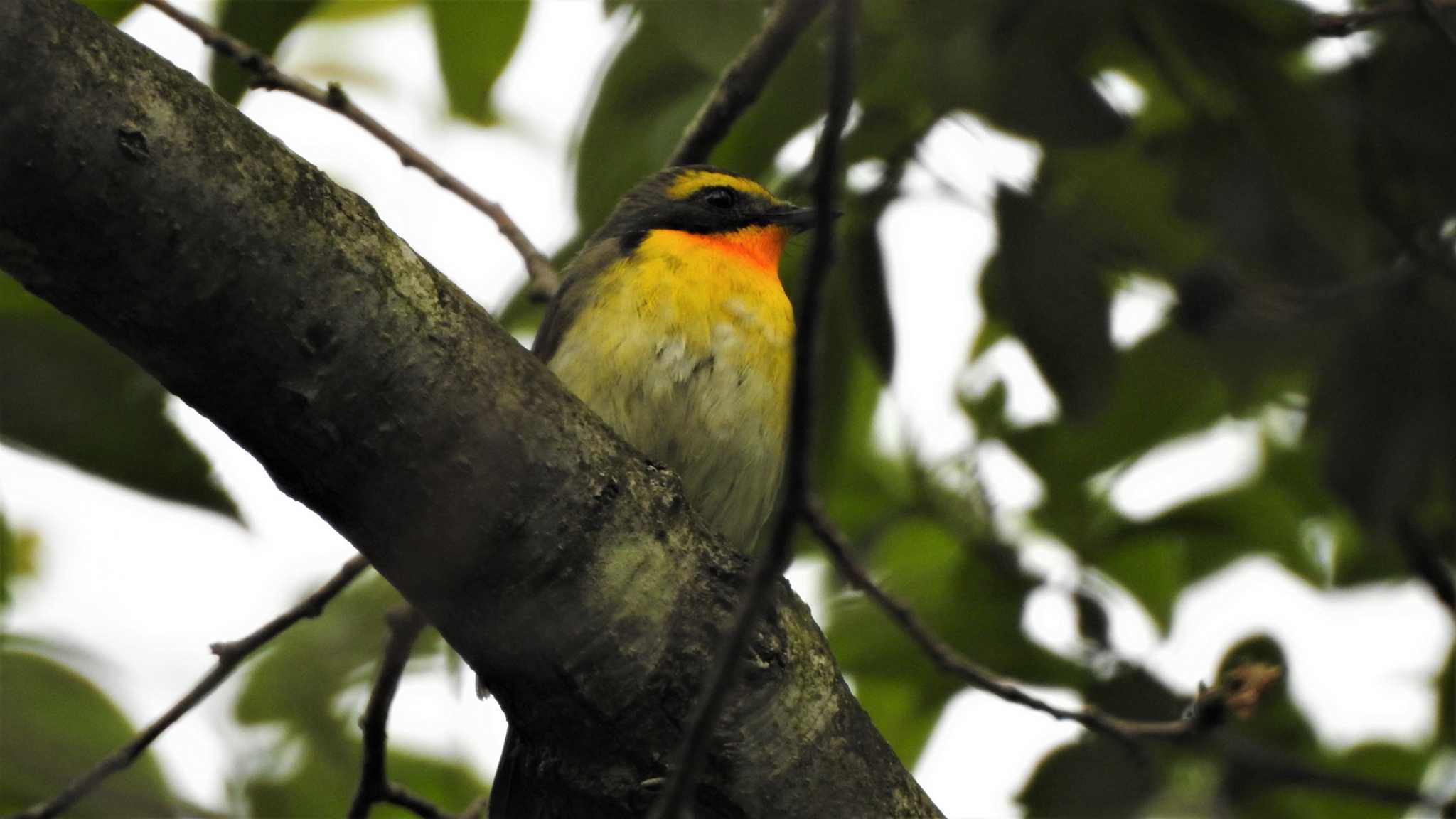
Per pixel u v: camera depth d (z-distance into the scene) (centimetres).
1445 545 1125
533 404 573
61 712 946
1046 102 844
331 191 546
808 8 807
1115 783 994
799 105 900
